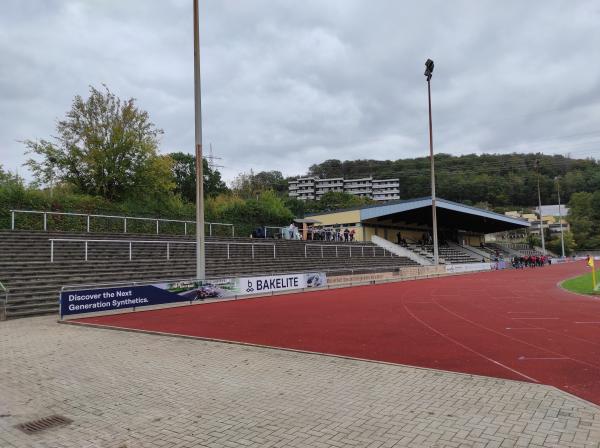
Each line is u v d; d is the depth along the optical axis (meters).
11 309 14.34
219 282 19.61
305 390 6.34
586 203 117.00
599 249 111.00
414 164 153.88
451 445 4.36
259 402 5.86
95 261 20.11
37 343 10.20
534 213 128.50
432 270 39.25
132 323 13.00
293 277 24.08
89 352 9.18
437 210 55.88
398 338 10.26
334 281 27.36
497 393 5.98
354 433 4.73
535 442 4.38
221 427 5.01
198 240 18.91
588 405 5.44
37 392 6.49
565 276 36.00
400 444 4.42
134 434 4.88
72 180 37.00
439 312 14.83
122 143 37.16
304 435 4.71
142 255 23.45
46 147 36.25
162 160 40.34
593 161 138.12
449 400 5.73
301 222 46.16
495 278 35.00
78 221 28.33
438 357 8.30
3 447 4.59
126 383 6.89
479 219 65.75
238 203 47.25
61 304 13.73
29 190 28.64
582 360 7.83
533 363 7.68
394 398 5.88
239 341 10.12
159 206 36.94
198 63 19.03
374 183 153.38
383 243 50.84
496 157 139.00
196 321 13.34
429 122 42.56
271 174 177.50
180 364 8.05
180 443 4.59
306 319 13.51
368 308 16.17
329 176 174.50
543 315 13.66
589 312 14.16
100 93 37.31
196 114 18.97
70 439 4.78
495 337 10.17
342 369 7.49
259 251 32.16
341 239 47.69
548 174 134.00
